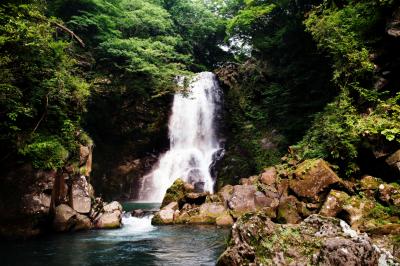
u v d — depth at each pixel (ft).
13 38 34.88
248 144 78.13
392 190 30.83
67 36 65.46
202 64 108.58
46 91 38.68
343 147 37.73
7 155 33.81
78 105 44.78
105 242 32.35
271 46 81.82
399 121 33.81
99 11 71.77
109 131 79.66
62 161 37.09
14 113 32.55
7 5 38.86
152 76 79.46
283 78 76.54
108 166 80.53
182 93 83.25
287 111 70.95
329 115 43.73
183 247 30.09
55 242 32.19
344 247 16.37
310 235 18.79
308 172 36.32
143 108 81.82
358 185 34.35
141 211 50.08
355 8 42.60
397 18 35.53
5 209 32.60
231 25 88.84
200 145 88.74
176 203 48.21
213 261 25.29
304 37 67.97
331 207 31.81
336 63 44.04
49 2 65.67
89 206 40.96
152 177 85.05
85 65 69.67
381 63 38.78
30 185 34.32
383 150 34.27
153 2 94.68
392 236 25.29
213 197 47.39
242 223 19.31
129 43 73.87
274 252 17.89
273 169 45.65
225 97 89.40
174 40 86.38
